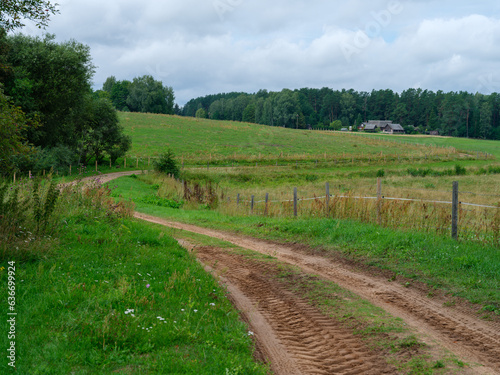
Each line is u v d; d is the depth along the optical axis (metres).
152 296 6.16
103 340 4.69
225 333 5.48
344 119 185.12
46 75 38.00
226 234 15.59
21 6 9.76
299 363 5.05
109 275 7.13
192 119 125.06
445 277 8.12
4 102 9.11
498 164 59.81
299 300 7.59
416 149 86.38
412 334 5.79
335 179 47.50
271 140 91.69
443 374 4.62
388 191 27.52
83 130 52.44
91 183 14.30
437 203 12.98
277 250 12.34
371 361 5.10
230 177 47.81
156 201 26.34
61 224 10.01
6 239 7.38
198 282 7.54
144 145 74.62
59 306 5.50
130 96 157.12
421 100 176.00
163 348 4.75
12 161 10.19
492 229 10.00
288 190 36.03
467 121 151.50
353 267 9.76
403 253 9.89
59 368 4.05
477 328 5.93
